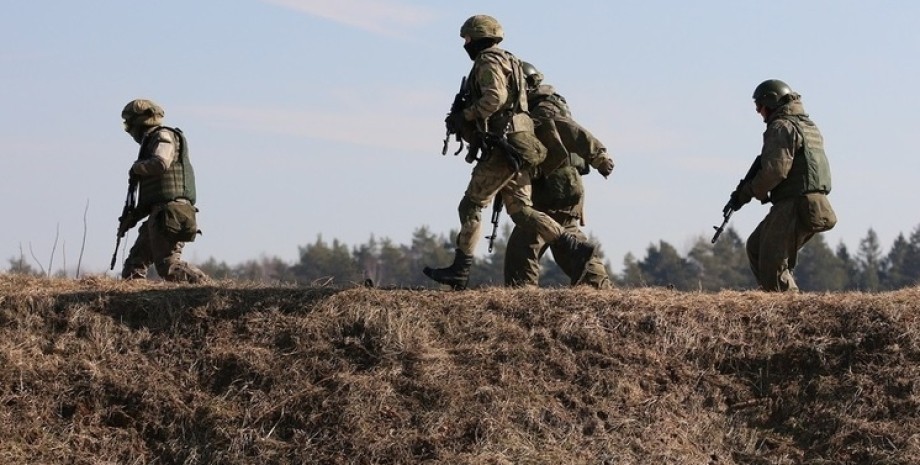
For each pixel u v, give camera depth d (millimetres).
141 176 28781
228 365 22781
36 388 22344
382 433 21406
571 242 25000
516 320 23453
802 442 21484
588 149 25766
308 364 22625
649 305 23609
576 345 22891
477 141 24547
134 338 23375
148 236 29250
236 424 21812
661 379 22406
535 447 21141
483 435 21234
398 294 24172
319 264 97812
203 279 28453
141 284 25859
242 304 23906
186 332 23438
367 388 22000
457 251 24922
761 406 22078
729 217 27219
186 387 22547
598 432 21391
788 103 26656
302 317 23500
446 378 22188
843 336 22891
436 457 20953
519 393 21938
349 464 21031
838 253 94062
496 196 25266
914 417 21391
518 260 26953
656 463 20953
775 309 23547
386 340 22828
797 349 22719
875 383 22016
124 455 21656
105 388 22375
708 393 22281
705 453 21359
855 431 21344
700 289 25438
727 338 22969
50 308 23906
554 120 25672
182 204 28703
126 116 29031
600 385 22172
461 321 23453
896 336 22688
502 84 24156
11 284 25219
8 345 23062
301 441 21484
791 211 26438
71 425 21906
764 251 26719
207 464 21391
